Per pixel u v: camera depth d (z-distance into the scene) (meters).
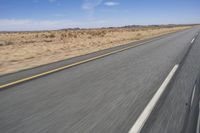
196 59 10.74
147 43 22.05
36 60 14.27
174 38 27.45
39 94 5.89
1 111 4.70
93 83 6.94
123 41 29.62
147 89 6.11
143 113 4.39
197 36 28.55
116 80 7.25
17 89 6.47
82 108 4.76
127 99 5.30
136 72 8.40
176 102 4.95
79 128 3.79
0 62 14.09
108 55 13.72
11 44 33.47
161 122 3.94
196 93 5.48
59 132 3.66
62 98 5.50
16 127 3.89
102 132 3.62
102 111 4.56
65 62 11.47
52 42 35.03
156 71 8.45
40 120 4.17
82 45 26.48
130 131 3.64
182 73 7.91
